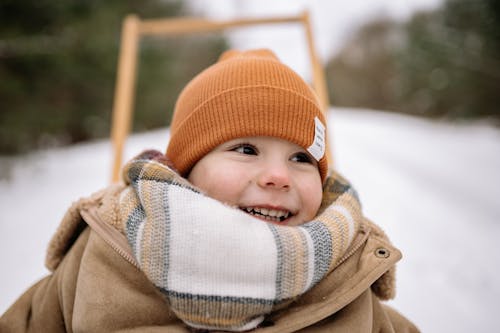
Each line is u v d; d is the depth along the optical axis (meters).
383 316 1.13
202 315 0.86
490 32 8.24
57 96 6.61
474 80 9.01
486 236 3.22
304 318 0.93
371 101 25.06
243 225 0.91
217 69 1.19
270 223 0.95
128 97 1.81
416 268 2.62
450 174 5.44
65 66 5.72
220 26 2.00
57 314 1.09
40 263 2.64
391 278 1.15
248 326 0.89
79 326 0.95
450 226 3.45
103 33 5.82
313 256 0.93
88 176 5.27
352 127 11.27
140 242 0.90
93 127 7.80
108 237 1.01
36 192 4.48
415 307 2.16
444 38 9.16
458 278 2.50
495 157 6.33
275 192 1.04
